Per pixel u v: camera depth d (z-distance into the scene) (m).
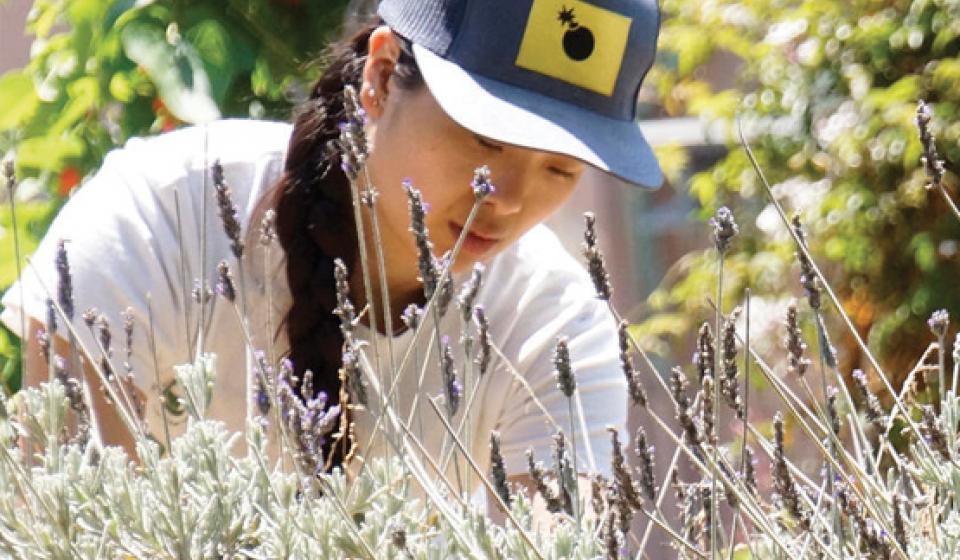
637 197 18.52
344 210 7.09
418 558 4.67
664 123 18.33
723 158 18.06
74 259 6.96
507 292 7.68
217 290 5.59
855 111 15.95
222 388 7.42
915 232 15.54
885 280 15.61
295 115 7.61
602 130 6.77
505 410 7.72
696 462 4.98
